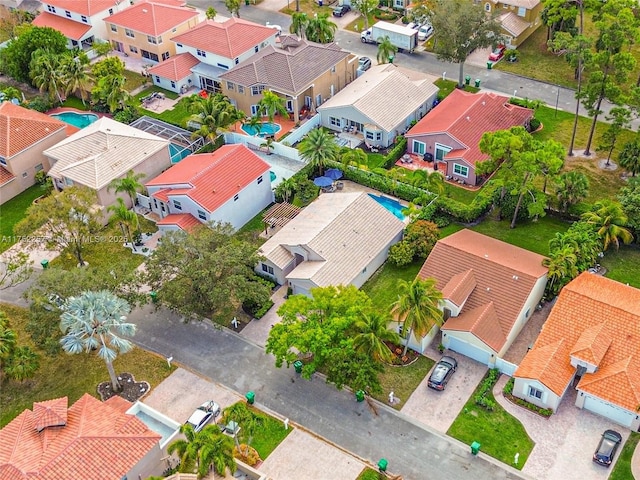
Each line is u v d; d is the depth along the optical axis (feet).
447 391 198.70
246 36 341.21
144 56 366.63
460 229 252.83
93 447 164.35
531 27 363.97
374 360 190.29
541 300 222.69
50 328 199.31
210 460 157.28
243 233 258.57
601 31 286.87
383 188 271.69
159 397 202.28
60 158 272.92
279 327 195.93
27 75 341.00
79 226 234.58
